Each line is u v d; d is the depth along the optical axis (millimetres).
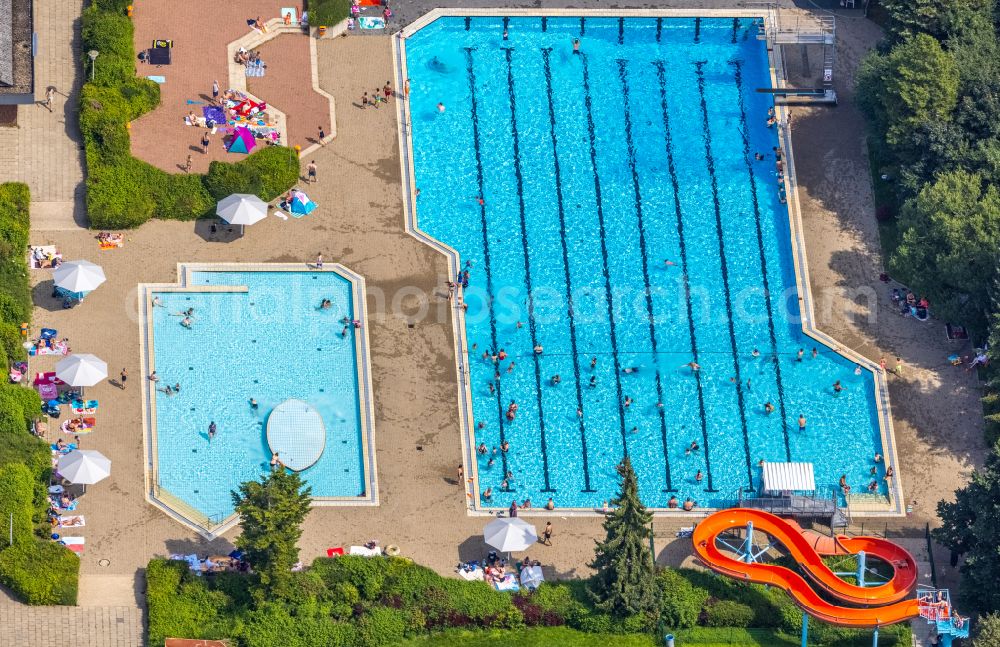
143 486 150625
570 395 156750
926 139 160625
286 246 159625
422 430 154625
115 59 162625
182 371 154375
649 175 165000
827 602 144750
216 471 151875
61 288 155875
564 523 152375
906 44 164125
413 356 156875
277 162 161250
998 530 143625
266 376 155125
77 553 147875
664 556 151125
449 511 152250
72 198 158750
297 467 152250
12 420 149375
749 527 148000
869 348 159000
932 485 154375
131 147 160625
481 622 146250
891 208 163875
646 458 155000
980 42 164750
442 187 163500
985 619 141750
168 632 144125
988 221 155750
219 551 148875
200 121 162875
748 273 161625
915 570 145125
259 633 144250
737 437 156000
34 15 163375
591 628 146250
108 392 153125
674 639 145875
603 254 161750
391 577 147125
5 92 157750
